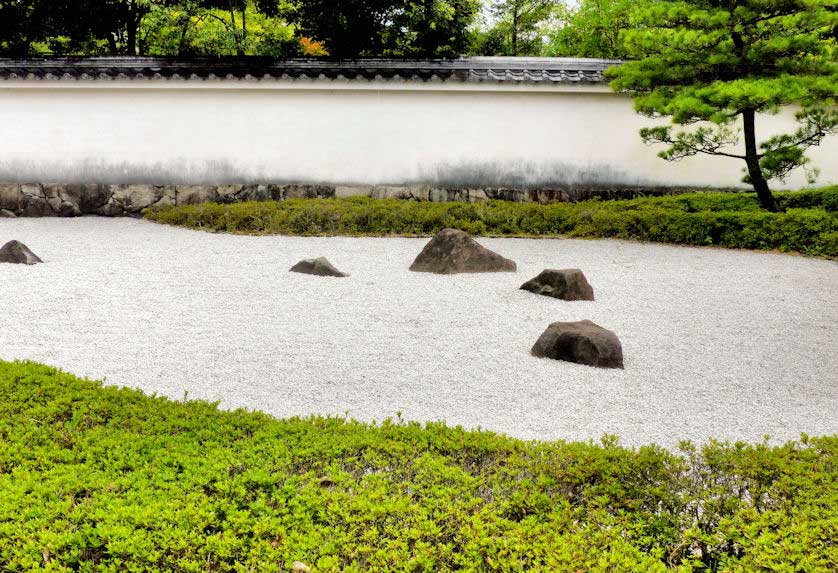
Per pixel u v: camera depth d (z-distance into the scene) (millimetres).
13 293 7180
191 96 13094
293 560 2574
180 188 13273
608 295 7590
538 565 2557
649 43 10383
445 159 13203
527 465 3297
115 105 13117
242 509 2934
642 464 3254
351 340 6012
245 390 4898
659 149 13070
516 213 11305
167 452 3367
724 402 4875
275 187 13273
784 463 3262
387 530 2764
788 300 7504
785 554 2609
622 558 2602
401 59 12938
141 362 5371
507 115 13078
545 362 5598
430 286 7824
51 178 13234
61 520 2715
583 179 13164
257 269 8508
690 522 2924
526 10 20875
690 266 9000
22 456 3301
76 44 17266
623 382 5207
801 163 10938
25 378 4297
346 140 13211
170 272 8297
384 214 11133
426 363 5508
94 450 3369
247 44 14984
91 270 8328
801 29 10414
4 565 2574
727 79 10953
